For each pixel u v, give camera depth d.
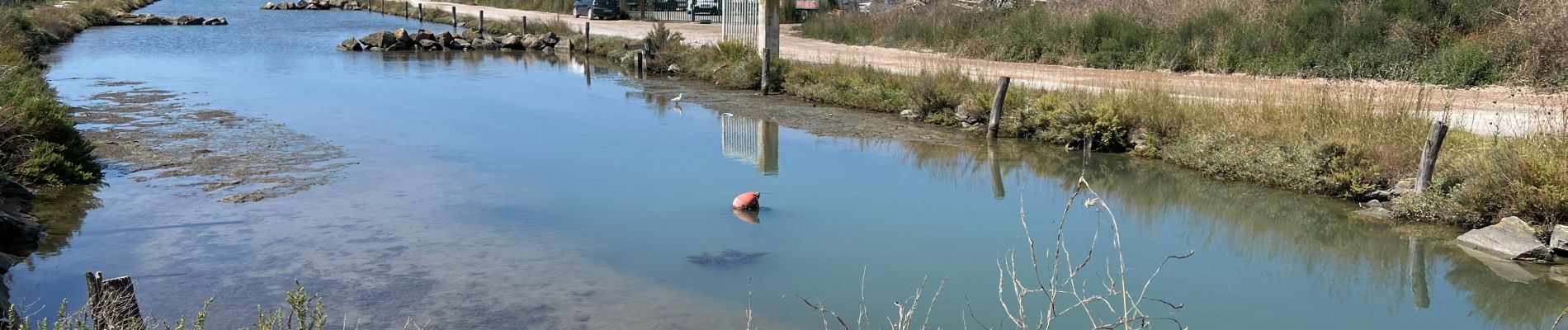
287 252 8.41
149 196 10.45
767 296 7.33
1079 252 8.69
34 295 7.29
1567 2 17.75
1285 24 21.44
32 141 11.38
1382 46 19.50
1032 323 6.80
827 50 27.52
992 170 12.59
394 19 49.25
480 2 60.03
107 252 8.38
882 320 6.80
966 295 7.41
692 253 8.44
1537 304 7.50
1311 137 11.55
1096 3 26.11
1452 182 9.91
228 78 22.16
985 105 15.67
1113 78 17.17
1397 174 10.69
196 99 18.25
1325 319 7.09
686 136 14.94
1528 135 10.55
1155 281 7.88
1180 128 13.41
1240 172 11.88
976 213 10.16
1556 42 17.27
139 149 12.98
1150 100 14.20
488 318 6.84
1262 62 20.61
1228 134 12.45
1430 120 12.30
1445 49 18.64
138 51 29.17
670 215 9.80
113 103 17.47
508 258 8.25
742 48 23.86
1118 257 8.54
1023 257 8.45
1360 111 12.04
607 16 44.59
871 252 8.53
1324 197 10.95
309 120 15.77
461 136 14.54
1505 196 9.29
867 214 10.00
